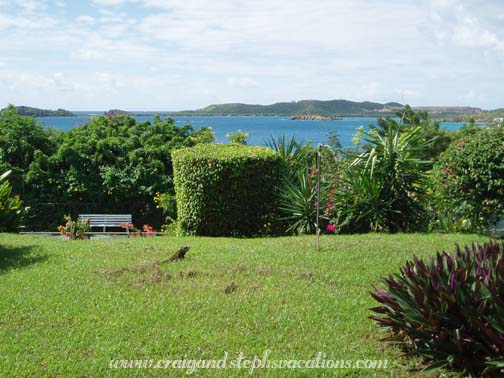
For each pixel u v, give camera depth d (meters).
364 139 10.95
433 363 4.36
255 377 4.34
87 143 17.42
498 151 9.37
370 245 8.35
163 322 5.29
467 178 9.67
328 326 5.27
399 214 10.59
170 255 7.80
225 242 8.97
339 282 6.60
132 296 6.00
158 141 18.52
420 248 8.19
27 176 16.36
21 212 11.39
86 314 5.47
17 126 17.48
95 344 4.82
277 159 10.77
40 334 5.02
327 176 11.06
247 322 5.32
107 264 7.27
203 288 6.28
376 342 4.97
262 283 6.52
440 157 10.54
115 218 16.03
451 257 5.11
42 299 5.87
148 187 16.97
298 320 5.40
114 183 16.77
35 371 4.34
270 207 10.69
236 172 10.31
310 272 6.91
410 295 4.66
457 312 4.39
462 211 10.33
